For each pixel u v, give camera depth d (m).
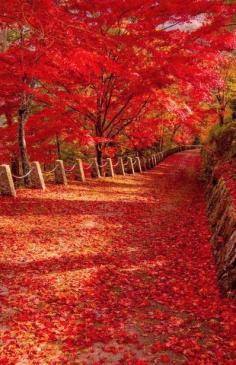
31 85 16.34
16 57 14.87
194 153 64.94
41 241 10.64
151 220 13.73
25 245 10.24
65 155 32.41
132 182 22.75
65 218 12.92
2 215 12.47
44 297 7.62
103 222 12.93
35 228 11.62
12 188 14.76
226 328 6.69
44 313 7.06
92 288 8.13
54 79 16.73
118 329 6.67
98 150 23.09
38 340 6.23
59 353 5.95
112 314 7.16
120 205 15.56
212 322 6.92
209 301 7.70
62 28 14.47
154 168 36.84
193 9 14.91
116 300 7.74
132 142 26.48
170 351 6.09
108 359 5.86
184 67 15.84
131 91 18.16
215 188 14.59
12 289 7.87
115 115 21.44
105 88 19.94
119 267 9.40
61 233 11.45
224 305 7.38
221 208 11.55
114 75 19.25
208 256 10.00
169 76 18.41
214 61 17.12
